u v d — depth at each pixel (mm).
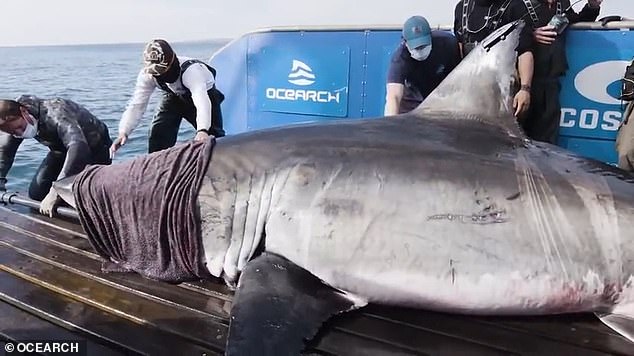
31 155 8758
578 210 2264
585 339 2201
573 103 3836
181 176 2633
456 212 2295
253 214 2521
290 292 2320
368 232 2344
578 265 2236
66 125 4410
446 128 2631
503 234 2262
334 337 2221
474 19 3805
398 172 2383
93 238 2840
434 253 2287
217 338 2295
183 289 2691
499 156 2434
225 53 5379
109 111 12555
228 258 2557
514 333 2250
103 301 2596
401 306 2408
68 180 2984
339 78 4742
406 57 3965
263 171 2539
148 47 4324
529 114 3885
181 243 2627
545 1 3709
